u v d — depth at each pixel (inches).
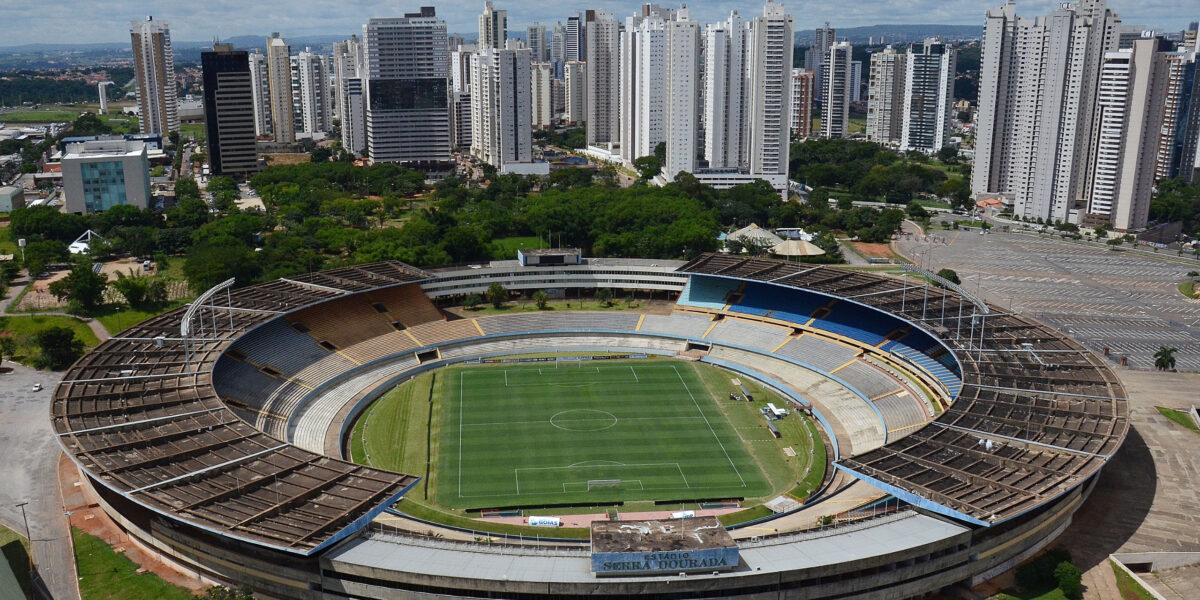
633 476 6530.5
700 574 4554.6
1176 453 6628.9
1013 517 4795.8
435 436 7263.8
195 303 7332.7
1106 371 6786.4
